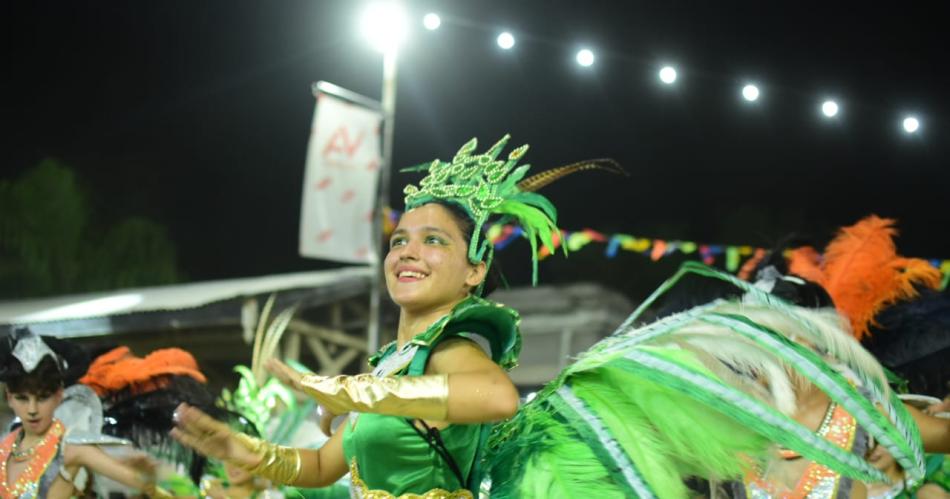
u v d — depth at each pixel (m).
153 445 6.95
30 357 6.44
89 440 6.54
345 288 15.62
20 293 22.41
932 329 6.91
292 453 4.44
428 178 4.45
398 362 4.14
